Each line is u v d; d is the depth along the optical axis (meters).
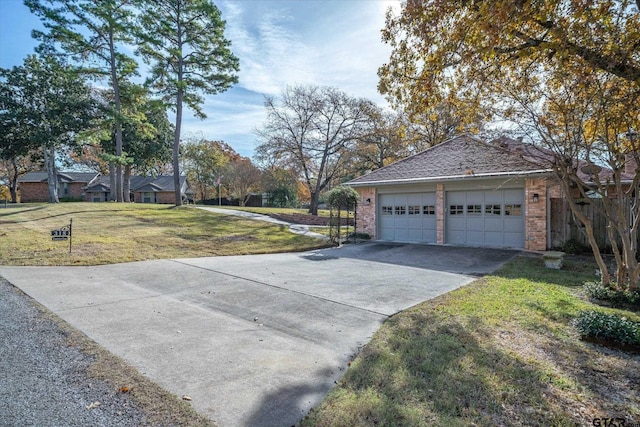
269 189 36.59
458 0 4.85
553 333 4.31
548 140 6.42
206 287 6.91
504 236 11.55
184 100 22.72
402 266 9.27
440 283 7.23
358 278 7.75
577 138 5.69
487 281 7.05
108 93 25.53
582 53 4.45
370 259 10.45
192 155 42.69
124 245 11.26
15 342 3.93
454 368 3.42
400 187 14.05
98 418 2.58
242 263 9.66
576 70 4.87
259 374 3.37
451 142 15.12
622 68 4.38
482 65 5.95
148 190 39.69
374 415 2.67
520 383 3.16
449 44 5.30
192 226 16.27
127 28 19.86
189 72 22.20
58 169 34.88
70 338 4.09
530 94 6.26
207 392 3.00
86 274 7.83
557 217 10.68
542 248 10.61
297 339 4.33
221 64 21.91
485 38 5.11
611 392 3.06
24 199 37.38
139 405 2.76
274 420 2.62
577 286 6.60
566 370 3.43
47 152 25.30
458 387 3.07
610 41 4.44
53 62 20.16
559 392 3.04
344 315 5.23
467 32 5.09
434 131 25.03
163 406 2.76
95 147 33.66
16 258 8.89
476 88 6.47
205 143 43.81
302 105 24.61
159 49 20.97
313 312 5.38
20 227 13.46
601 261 5.91
